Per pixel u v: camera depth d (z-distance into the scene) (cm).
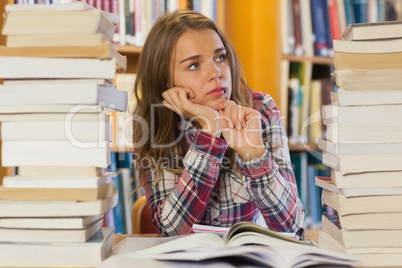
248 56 254
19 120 78
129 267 66
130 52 214
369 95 78
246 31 255
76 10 78
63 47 77
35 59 77
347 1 251
